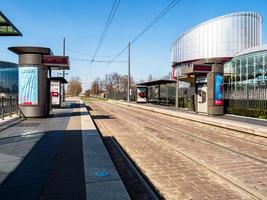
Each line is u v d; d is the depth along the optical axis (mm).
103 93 106500
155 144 10648
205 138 12000
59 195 4535
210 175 6645
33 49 16656
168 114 24406
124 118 21609
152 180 6293
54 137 10102
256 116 19266
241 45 66625
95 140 9500
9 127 12797
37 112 16859
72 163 6488
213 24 67438
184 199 5172
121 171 7090
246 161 7977
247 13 67312
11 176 5508
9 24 12461
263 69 33156
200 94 22719
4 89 64500
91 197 4461
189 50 71625
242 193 5449
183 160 8125
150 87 48125
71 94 122625
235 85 23125
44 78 17062
